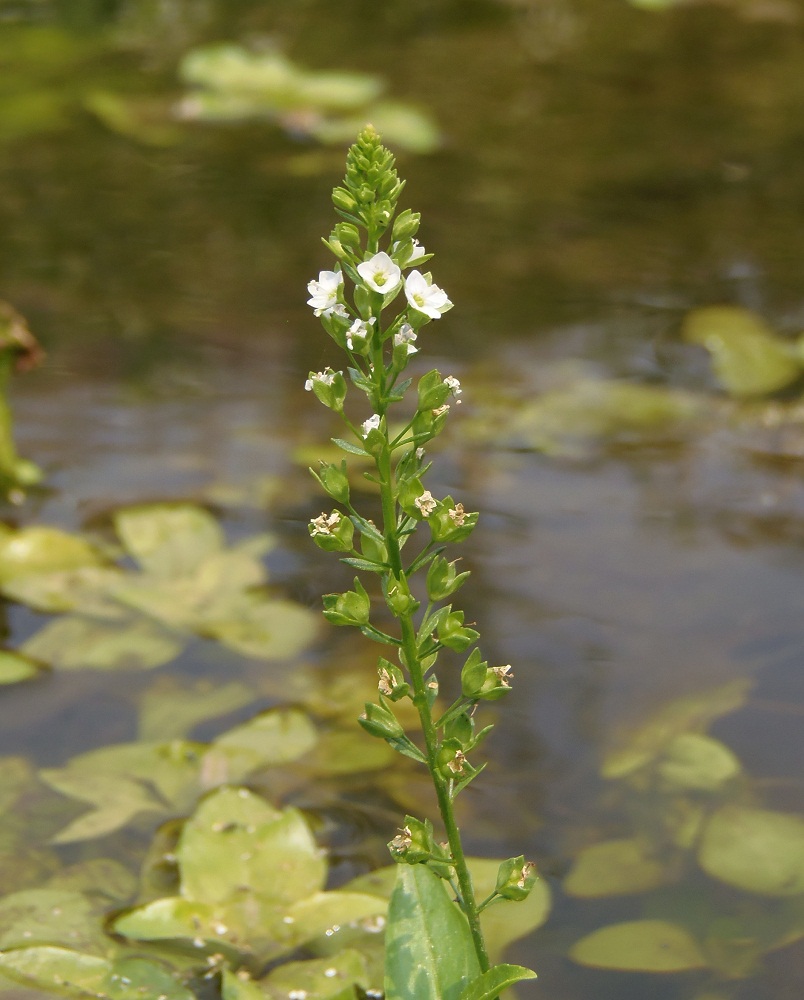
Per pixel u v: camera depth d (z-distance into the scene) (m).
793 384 3.52
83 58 6.37
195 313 3.96
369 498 2.96
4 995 1.61
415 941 1.40
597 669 2.32
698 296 4.05
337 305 1.30
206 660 2.38
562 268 4.29
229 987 1.63
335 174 5.12
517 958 1.70
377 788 2.04
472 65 6.38
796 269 4.25
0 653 2.37
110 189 4.95
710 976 1.67
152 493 2.94
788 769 2.05
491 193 4.88
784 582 2.60
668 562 2.69
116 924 1.74
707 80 6.19
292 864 1.85
